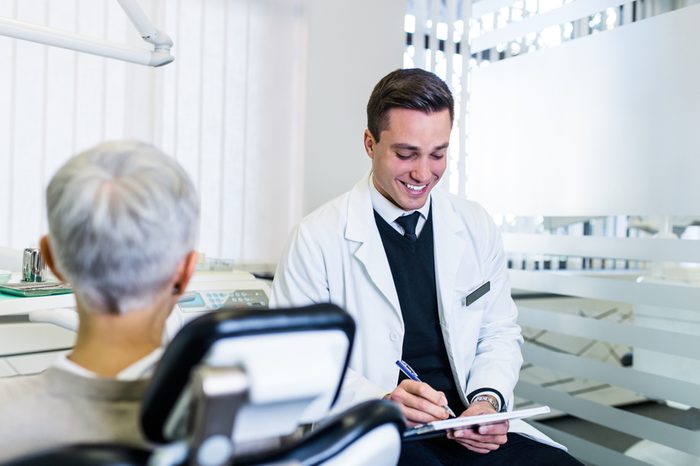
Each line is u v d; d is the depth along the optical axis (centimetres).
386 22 254
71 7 192
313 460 55
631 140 194
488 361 154
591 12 206
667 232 190
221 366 45
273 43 231
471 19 263
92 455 44
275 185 234
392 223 153
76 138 196
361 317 150
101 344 63
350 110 248
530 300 254
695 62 176
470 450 136
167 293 64
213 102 219
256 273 230
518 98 237
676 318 190
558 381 236
